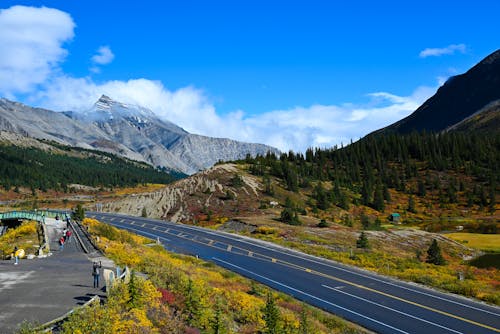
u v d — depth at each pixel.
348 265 43.12
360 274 38.41
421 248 66.44
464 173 156.50
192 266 37.22
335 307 28.11
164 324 16.16
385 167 164.75
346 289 32.84
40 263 29.19
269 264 42.53
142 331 14.30
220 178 128.25
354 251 54.81
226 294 24.94
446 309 27.81
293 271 39.25
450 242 72.56
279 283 34.53
